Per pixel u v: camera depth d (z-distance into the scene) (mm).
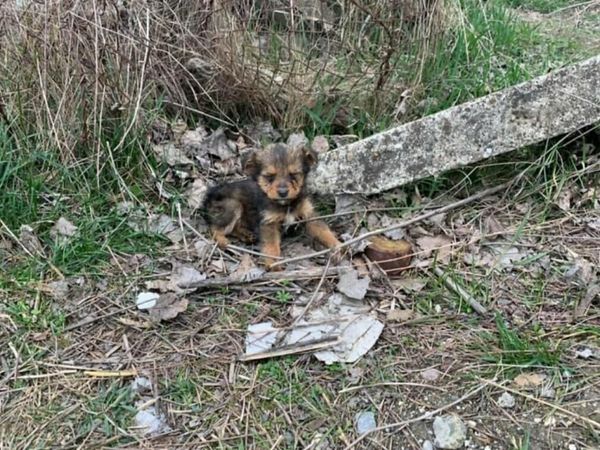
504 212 893
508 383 676
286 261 808
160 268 824
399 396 668
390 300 772
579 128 901
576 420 640
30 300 773
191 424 647
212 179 958
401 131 898
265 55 1062
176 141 994
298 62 1046
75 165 922
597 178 911
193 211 904
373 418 648
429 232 871
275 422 647
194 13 1022
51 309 764
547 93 889
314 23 1078
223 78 1034
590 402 656
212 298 775
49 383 685
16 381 686
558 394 663
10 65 956
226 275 811
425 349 714
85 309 766
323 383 681
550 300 768
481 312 749
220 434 637
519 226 857
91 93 935
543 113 893
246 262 824
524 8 1650
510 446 625
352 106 1049
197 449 625
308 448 625
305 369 695
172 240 860
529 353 693
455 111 893
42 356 714
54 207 882
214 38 1021
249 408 660
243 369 697
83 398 670
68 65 920
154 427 645
